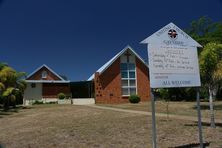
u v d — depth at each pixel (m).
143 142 10.83
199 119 9.57
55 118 19.89
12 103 35.34
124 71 39.44
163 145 10.31
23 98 42.38
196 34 28.22
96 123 16.11
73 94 46.03
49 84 44.38
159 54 9.02
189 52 9.57
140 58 39.81
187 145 10.24
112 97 38.59
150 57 8.89
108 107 29.67
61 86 45.00
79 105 34.59
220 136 11.61
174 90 37.22
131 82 39.66
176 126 14.22
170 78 9.12
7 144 11.55
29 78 43.34
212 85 13.91
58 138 12.15
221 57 13.90
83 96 45.62
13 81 34.25
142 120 16.72
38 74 43.97
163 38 9.14
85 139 11.68
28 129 15.34
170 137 11.63
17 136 13.33
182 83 9.32
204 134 12.09
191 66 9.56
